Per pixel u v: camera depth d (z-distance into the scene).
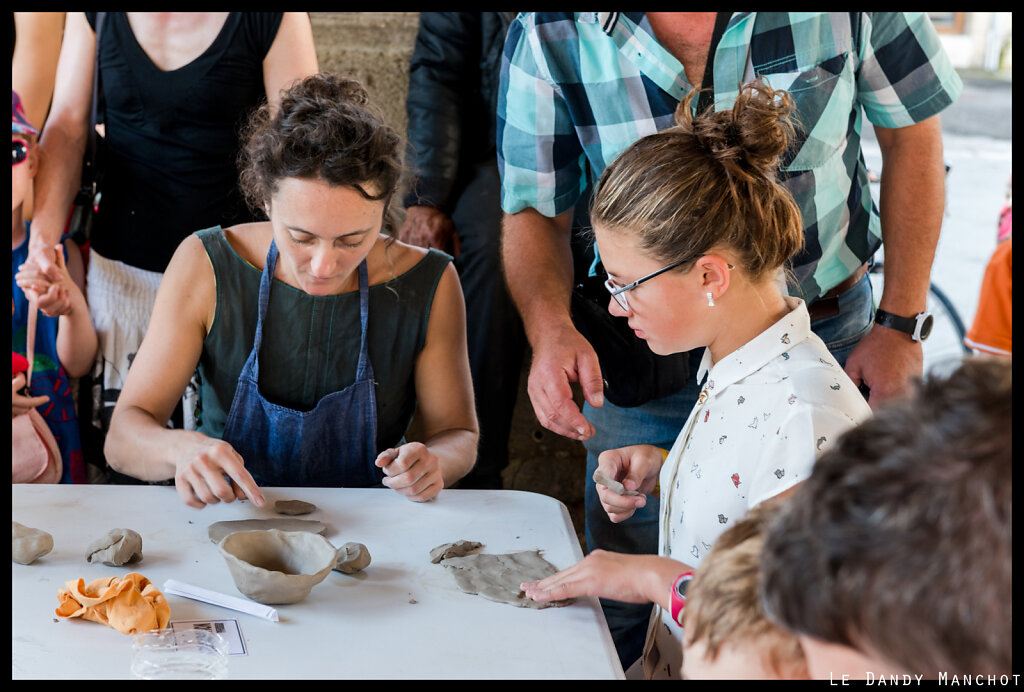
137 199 2.38
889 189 1.92
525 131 1.87
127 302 2.41
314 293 1.70
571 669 1.11
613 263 1.33
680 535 1.35
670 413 1.94
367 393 1.79
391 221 1.82
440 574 1.33
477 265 2.66
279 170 1.50
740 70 1.72
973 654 0.52
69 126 2.37
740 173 1.26
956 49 9.06
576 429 1.59
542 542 1.47
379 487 1.82
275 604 1.22
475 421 1.90
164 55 2.29
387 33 2.98
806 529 0.58
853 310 1.94
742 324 1.31
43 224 2.29
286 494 1.58
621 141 1.79
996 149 6.79
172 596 1.24
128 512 1.48
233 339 1.77
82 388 2.46
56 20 2.48
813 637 0.58
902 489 0.54
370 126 1.53
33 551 1.29
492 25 2.61
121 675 1.06
